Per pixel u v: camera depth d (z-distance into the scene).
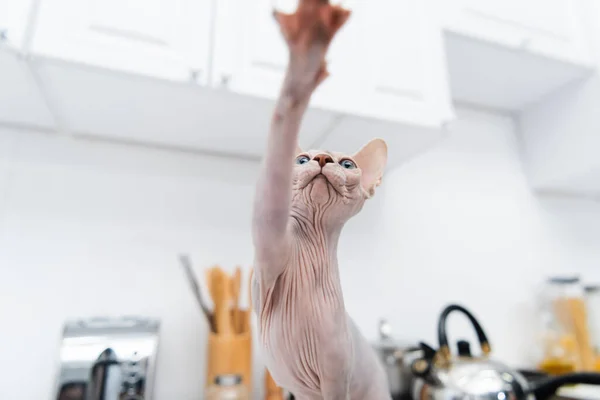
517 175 1.34
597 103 1.10
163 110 0.79
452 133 1.29
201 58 0.71
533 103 1.33
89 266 0.85
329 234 0.27
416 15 0.93
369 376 0.30
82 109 0.79
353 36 0.83
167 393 0.83
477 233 1.21
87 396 0.68
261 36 0.76
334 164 0.28
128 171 0.93
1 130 0.86
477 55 1.08
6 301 0.79
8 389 0.76
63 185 0.88
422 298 1.08
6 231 0.82
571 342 1.07
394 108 0.82
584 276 1.33
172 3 0.72
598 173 1.18
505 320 1.16
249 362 0.78
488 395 0.65
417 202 1.17
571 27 1.13
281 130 0.19
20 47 0.60
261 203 0.22
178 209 0.95
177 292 0.89
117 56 0.65
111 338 0.73
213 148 0.98
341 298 0.26
